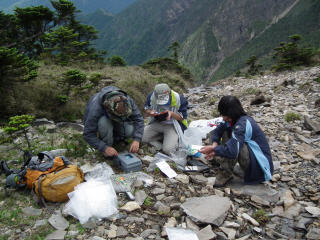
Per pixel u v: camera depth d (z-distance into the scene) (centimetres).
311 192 322
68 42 1769
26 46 1673
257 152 312
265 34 18588
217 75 17925
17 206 282
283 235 252
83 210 263
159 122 446
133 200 299
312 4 17350
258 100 800
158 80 1487
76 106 694
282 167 388
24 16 1512
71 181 288
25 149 396
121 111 326
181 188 332
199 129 522
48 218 264
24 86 658
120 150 417
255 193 317
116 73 1328
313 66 1619
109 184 303
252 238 249
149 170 373
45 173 292
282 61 1744
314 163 391
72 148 425
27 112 596
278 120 604
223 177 340
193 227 258
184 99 438
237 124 315
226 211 277
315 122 535
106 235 244
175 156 402
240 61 17100
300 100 769
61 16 1596
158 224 266
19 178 301
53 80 818
